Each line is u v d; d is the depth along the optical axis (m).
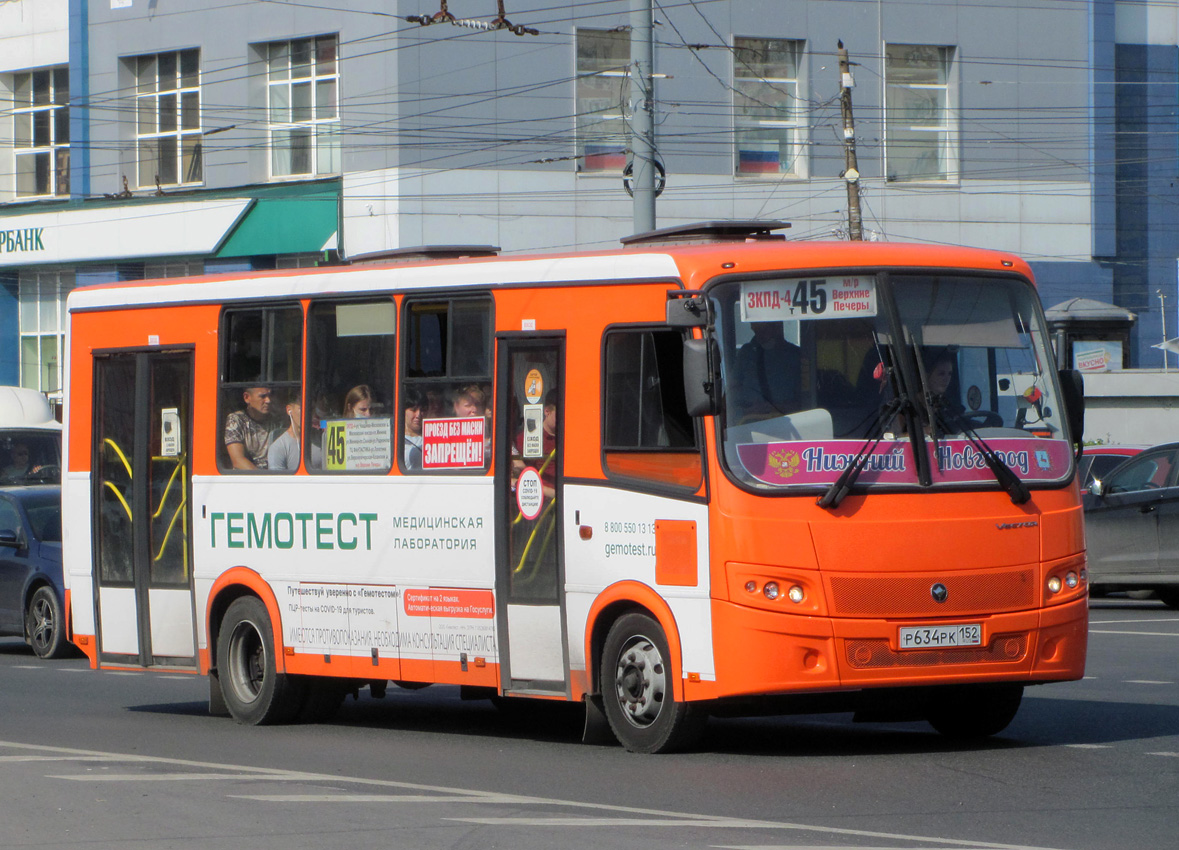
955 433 11.66
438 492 13.45
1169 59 57.38
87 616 16.50
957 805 9.86
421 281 13.65
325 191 48.22
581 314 12.45
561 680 12.59
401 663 13.74
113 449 16.27
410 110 47.12
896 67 52.53
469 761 12.21
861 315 11.71
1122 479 24.86
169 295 15.78
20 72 55.91
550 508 12.62
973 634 11.45
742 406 11.48
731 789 10.54
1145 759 11.53
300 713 15.06
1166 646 19.56
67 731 14.62
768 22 50.91
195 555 15.48
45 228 53.44
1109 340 47.59
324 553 14.34
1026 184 53.88
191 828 9.54
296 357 14.69
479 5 47.53
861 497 11.38
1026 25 53.75
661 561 11.78
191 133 51.97
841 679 11.19
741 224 13.05
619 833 9.09
